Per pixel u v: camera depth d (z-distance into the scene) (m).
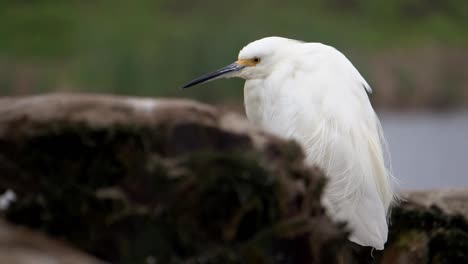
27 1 52.94
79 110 6.03
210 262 5.93
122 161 5.99
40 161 6.01
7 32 48.66
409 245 9.99
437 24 53.50
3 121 6.04
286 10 49.00
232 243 6.04
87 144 5.96
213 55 36.94
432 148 31.56
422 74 44.31
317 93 9.80
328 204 9.01
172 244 5.96
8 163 6.03
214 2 49.84
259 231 6.07
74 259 5.37
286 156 6.26
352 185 9.41
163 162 5.98
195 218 5.99
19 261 5.05
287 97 9.98
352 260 9.62
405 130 35.84
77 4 53.50
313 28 44.66
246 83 11.19
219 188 5.99
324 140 9.50
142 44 43.00
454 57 48.28
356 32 48.53
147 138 6.02
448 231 9.96
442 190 10.81
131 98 6.28
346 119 9.58
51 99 6.12
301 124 9.69
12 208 5.96
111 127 5.98
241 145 6.17
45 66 41.94
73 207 5.95
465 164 29.11
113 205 5.94
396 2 53.94
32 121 6.00
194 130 6.11
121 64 37.22
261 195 6.05
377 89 41.75
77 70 39.78
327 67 10.02
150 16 50.16
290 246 6.14
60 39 47.03
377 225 9.34
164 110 6.12
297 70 10.23
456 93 42.88
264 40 10.98
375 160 9.75
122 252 5.93
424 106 41.97
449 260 9.98
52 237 5.91
